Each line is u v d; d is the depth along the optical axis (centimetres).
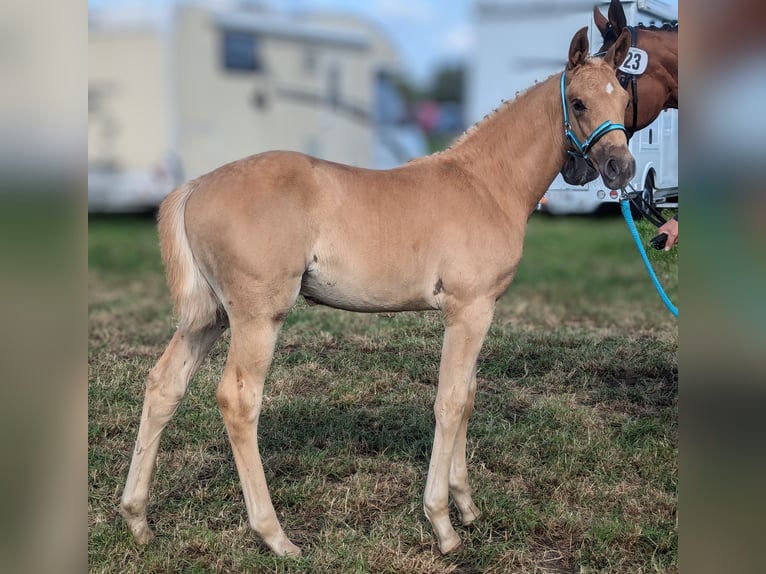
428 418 448
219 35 1185
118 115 1179
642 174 484
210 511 358
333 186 314
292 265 304
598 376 523
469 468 398
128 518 327
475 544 340
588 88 317
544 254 1078
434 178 327
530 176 338
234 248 298
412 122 1506
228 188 304
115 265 995
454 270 317
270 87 1255
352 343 560
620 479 393
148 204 1205
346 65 1353
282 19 1258
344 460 402
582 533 345
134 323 663
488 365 527
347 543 331
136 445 324
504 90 1091
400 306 327
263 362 308
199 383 483
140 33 1152
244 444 312
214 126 1200
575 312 714
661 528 349
